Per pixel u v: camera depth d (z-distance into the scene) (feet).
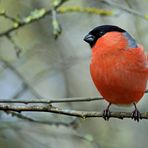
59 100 30.99
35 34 43.80
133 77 29.04
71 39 45.06
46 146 38.19
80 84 45.91
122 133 43.88
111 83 29.25
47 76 43.57
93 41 30.91
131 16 43.75
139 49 29.50
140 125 44.86
